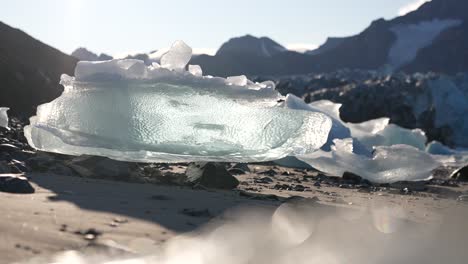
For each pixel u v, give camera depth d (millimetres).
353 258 2645
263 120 6254
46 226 2750
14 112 15875
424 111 35500
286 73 159000
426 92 36719
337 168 8703
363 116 34750
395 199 6062
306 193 5887
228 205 4156
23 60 18766
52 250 2357
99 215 3201
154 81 6203
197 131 6086
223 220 3438
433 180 9656
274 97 6449
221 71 101125
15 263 2125
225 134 6113
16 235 2520
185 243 2684
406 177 8570
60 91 18375
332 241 2959
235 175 7582
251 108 6336
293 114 6328
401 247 2906
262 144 6102
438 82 37406
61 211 3188
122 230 2869
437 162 8953
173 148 6000
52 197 3691
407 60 185375
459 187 8672
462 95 37219
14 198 3488
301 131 6180
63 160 5980
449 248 2939
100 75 6199
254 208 4031
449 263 2645
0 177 3814
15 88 16578
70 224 2869
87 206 3465
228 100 6277
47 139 6094
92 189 4348
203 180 5570
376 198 6004
